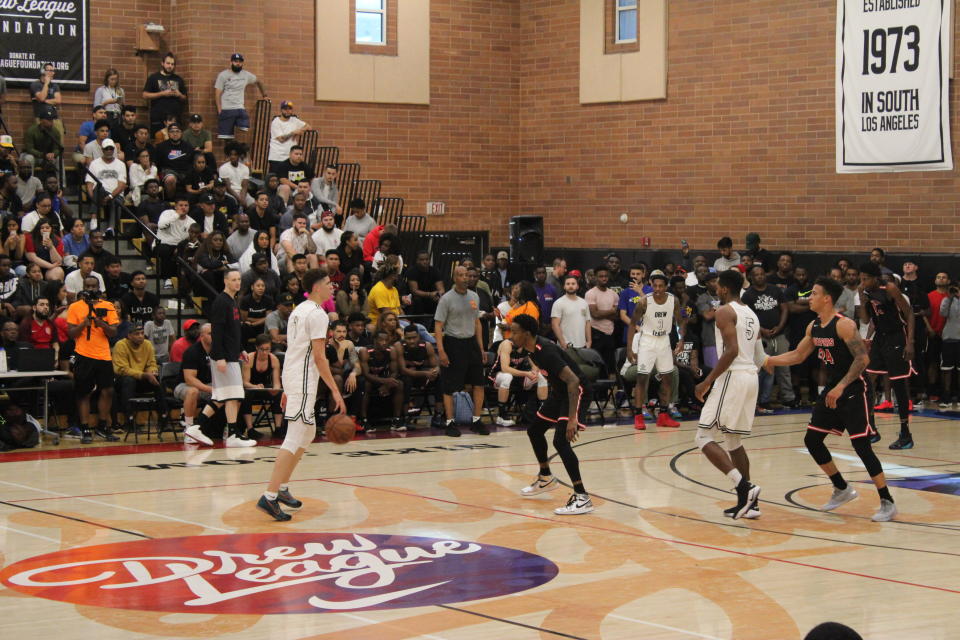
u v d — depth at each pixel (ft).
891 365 43.47
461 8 76.74
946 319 57.00
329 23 72.90
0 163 56.80
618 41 73.67
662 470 38.47
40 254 50.96
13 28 64.39
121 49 67.36
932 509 32.22
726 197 69.26
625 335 57.06
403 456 41.39
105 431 45.34
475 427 48.01
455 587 23.16
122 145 62.80
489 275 63.72
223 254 54.60
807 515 31.19
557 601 22.09
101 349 44.57
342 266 56.54
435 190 76.54
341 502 32.40
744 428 30.68
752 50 67.92
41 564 25.05
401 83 75.05
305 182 60.49
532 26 77.15
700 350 56.34
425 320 56.85
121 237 57.93
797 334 57.52
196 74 67.15
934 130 61.26
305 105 72.59
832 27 64.75
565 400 31.65
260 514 30.63
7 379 45.01
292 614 21.17
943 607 21.80
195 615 21.11
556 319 53.11
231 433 44.06
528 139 77.56
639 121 72.69
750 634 19.92
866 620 20.86
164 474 37.09
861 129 63.82
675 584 23.47
